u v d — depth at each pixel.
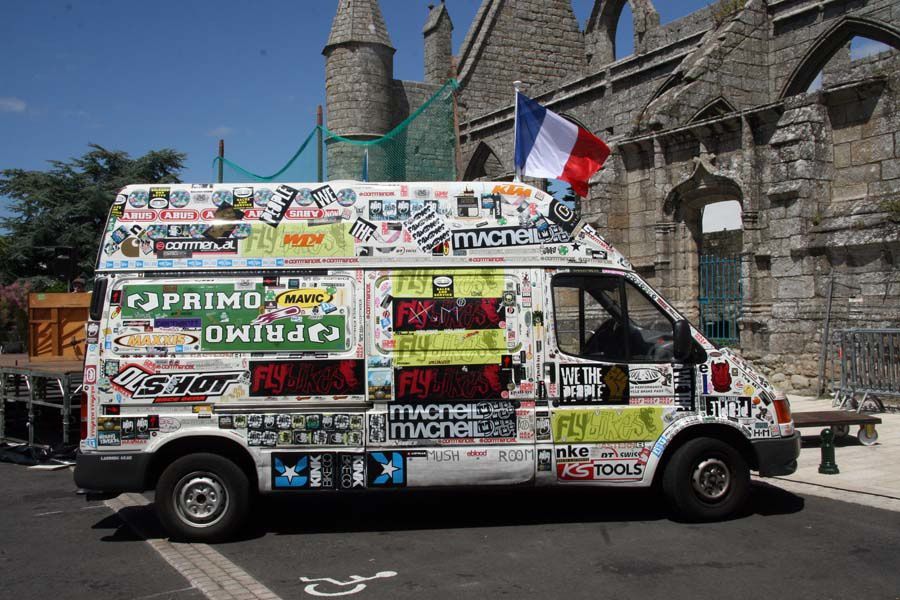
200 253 6.61
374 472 6.51
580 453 6.58
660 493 7.84
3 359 11.39
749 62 19.89
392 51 29.20
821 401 13.30
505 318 6.66
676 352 6.52
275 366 6.52
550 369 6.62
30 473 9.81
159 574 5.68
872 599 4.94
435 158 19.27
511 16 31.86
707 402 6.71
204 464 6.43
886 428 11.04
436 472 6.51
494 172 31.78
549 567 5.66
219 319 6.54
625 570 5.56
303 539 6.55
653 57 23.67
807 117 14.27
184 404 6.47
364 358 6.55
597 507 7.43
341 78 28.61
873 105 13.92
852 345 12.48
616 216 18.33
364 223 6.72
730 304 16.62
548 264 6.78
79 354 10.69
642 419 6.64
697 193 16.84
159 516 6.44
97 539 6.69
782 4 20.02
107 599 5.18
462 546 6.25
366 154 17.92
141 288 6.53
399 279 6.65
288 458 6.48
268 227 6.68
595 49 26.47
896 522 6.64
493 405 6.57
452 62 31.52
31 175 37.69
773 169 14.70
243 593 5.22
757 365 14.99
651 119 18.12
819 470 8.46
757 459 6.74
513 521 6.99
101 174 39.41
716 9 22.00
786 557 5.77
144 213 6.65
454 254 6.72
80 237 36.31
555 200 6.94
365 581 5.44
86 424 6.43
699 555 5.86
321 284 6.61
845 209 13.87
